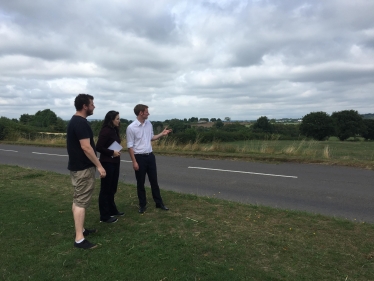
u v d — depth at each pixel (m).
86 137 4.21
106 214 5.30
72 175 4.36
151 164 5.83
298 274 3.52
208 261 3.82
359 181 8.95
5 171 10.20
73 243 4.38
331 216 5.58
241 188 8.25
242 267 3.66
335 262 3.79
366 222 5.36
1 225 5.14
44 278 3.51
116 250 4.17
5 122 31.00
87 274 3.58
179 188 8.33
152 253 4.04
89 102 4.34
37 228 5.02
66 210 5.93
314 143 17.25
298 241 4.37
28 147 22.05
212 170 11.06
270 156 13.64
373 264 3.74
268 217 5.38
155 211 5.80
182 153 15.41
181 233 4.70
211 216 5.45
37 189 7.66
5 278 3.51
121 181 9.09
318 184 8.62
